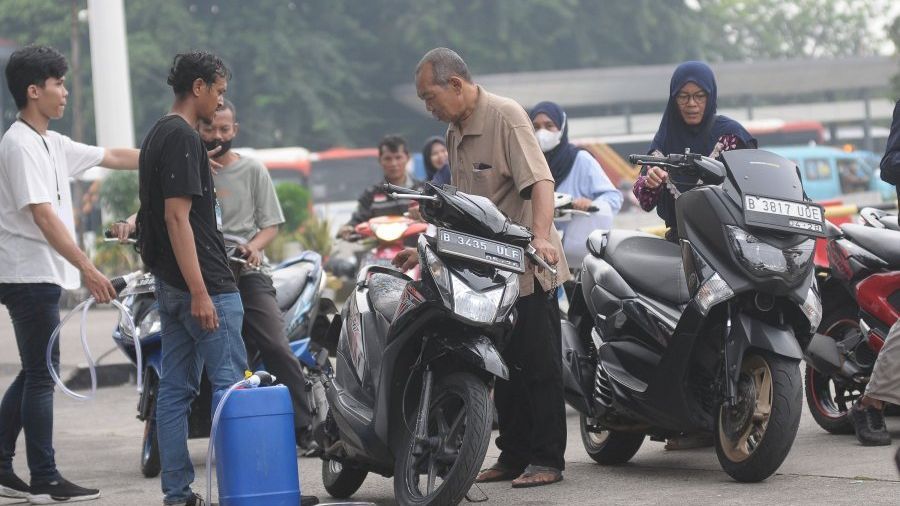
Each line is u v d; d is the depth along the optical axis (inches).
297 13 3737.7
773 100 4407.0
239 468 320.5
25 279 379.9
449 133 379.6
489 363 314.7
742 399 351.3
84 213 1985.7
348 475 377.4
